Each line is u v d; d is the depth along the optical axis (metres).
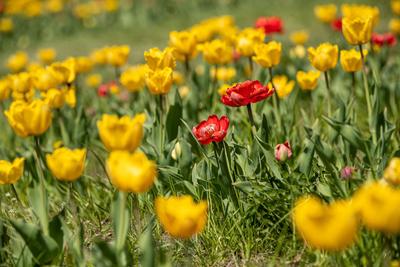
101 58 7.19
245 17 16.39
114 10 17.20
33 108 2.61
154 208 3.34
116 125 2.32
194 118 4.97
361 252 2.53
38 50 15.56
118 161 2.21
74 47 15.27
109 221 3.61
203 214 2.27
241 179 3.30
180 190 3.45
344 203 2.62
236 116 4.45
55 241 2.75
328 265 2.61
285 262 2.79
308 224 1.94
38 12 17.44
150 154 3.91
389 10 14.21
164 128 3.98
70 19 18.08
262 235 3.11
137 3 18.52
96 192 3.92
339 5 15.79
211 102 5.18
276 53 4.14
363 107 4.82
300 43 8.12
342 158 3.66
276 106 4.25
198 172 3.44
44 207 2.73
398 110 4.71
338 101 4.33
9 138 5.73
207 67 5.82
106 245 2.43
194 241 3.09
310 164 3.23
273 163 3.23
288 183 3.07
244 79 5.82
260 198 3.07
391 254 2.51
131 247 2.96
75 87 5.91
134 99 6.02
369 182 2.74
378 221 1.95
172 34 4.80
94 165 4.68
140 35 15.66
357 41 3.79
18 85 4.86
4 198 4.05
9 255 2.90
